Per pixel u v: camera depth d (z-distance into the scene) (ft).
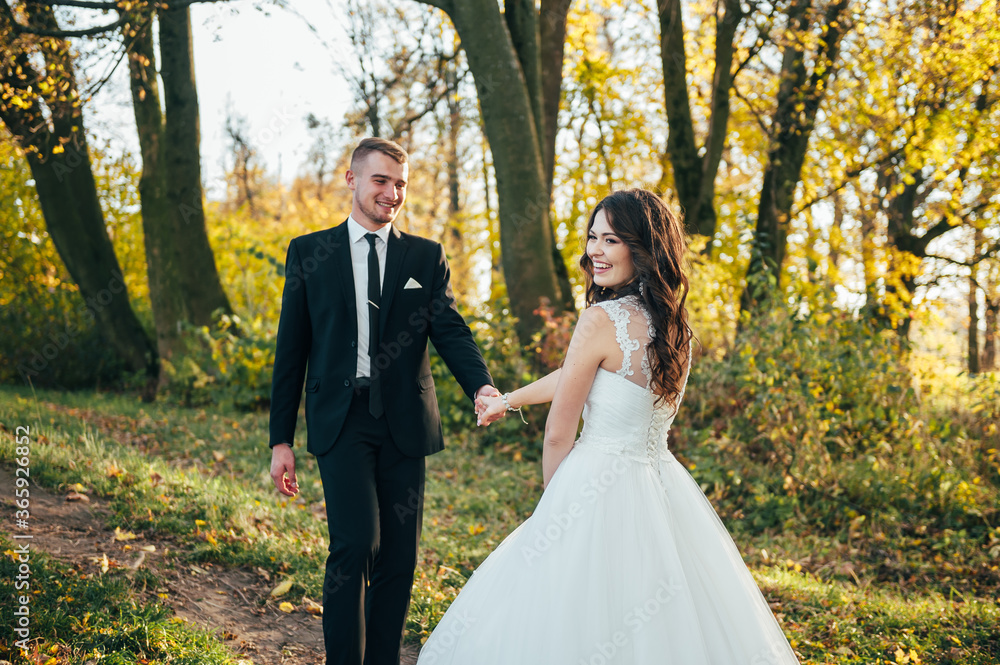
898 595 15.34
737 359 23.45
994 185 35.32
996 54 29.58
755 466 20.94
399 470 9.23
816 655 11.55
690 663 7.43
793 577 15.26
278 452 9.16
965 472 20.90
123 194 42.52
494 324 28.40
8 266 39.11
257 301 40.93
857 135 37.50
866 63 33.06
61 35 23.34
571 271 40.11
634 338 8.05
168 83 30.86
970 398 24.57
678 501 8.52
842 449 22.36
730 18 32.40
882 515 19.34
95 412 26.05
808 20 31.17
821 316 24.53
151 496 15.11
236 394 30.27
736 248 36.27
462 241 57.31
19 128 26.35
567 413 8.11
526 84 28.76
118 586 10.84
